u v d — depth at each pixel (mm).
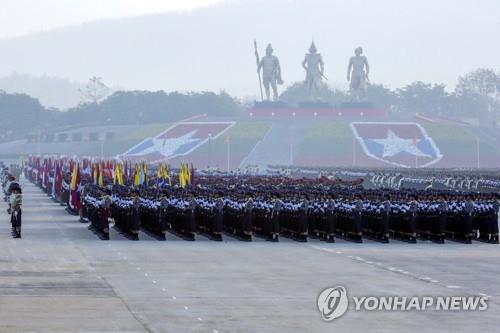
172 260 68875
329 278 59188
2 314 46219
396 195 87000
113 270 62906
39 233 92375
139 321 44750
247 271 62594
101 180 121438
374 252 75438
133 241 84375
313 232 86500
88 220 105812
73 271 62312
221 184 120438
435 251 76750
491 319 45594
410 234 84625
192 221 85438
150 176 149125
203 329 43031
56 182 154375
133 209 85812
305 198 85688
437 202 85000
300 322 44750
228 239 86688
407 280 58281
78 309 47781
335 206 85500
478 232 88812
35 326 43406
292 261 68500
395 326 43906
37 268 63875
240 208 85812
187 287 55312
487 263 67812
